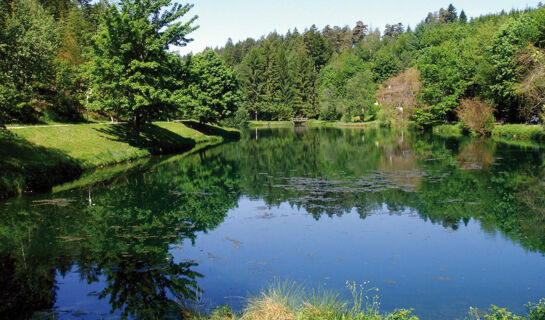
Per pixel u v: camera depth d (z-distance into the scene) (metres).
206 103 48.34
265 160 28.72
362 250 10.63
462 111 47.12
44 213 13.83
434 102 55.06
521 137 38.62
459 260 9.91
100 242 11.08
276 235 11.88
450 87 52.94
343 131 61.25
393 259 10.00
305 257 10.16
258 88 97.88
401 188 17.95
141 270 9.23
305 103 96.00
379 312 7.25
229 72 51.88
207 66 49.94
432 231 12.14
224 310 7.00
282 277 8.92
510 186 17.98
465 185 18.36
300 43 128.50
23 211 14.02
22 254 10.10
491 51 44.62
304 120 97.19
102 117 40.50
